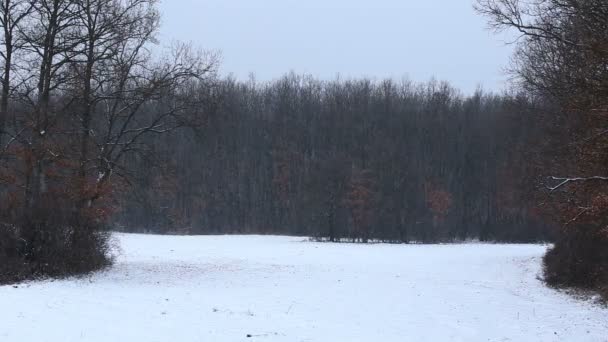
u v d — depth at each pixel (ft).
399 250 147.13
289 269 97.04
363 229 224.74
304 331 44.93
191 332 42.22
